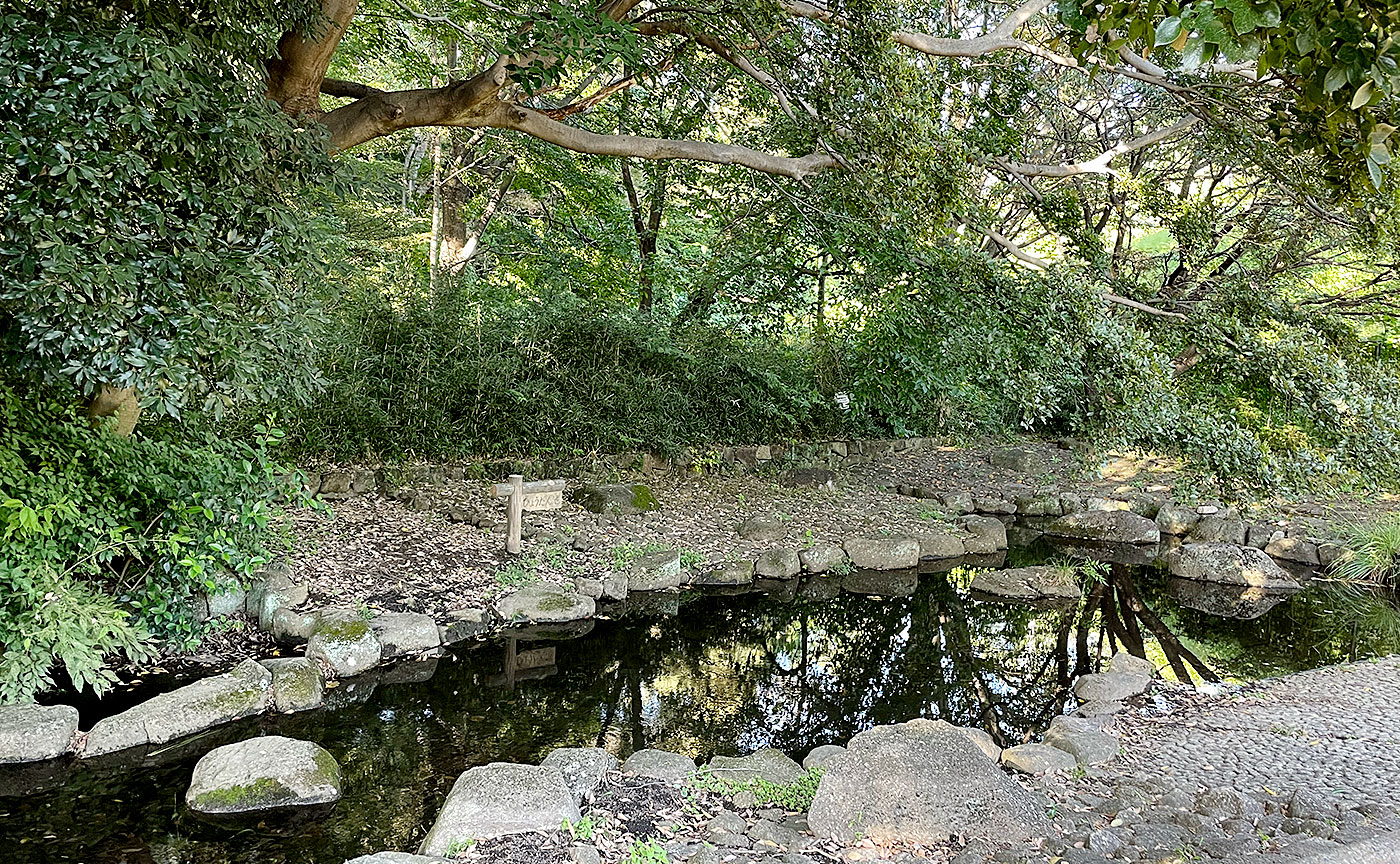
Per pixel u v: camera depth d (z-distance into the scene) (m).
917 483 10.41
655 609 6.68
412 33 8.89
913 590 7.47
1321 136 2.08
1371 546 8.08
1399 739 4.38
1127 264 9.40
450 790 3.63
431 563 6.58
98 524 4.50
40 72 2.76
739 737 4.75
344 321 8.12
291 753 3.86
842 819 3.30
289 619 5.33
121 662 4.88
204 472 4.86
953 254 6.11
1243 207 9.25
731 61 5.18
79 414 4.68
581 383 9.23
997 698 5.40
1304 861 2.72
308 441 7.68
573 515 7.97
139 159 2.89
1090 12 1.53
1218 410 5.24
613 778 3.83
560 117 5.23
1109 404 5.38
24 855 3.26
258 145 3.22
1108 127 8.73
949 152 4.83
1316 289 10.03
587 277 10.30
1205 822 3.33
